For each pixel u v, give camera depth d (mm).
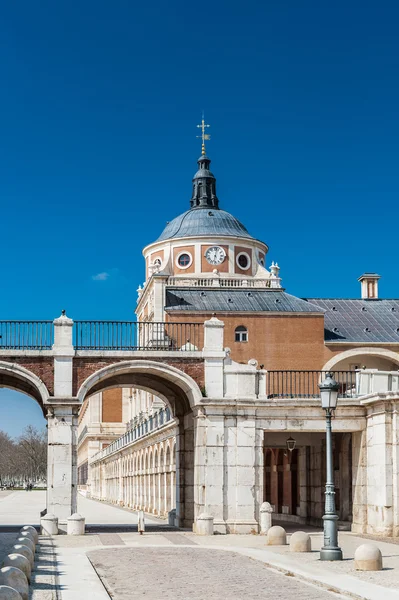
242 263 73562
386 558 21938
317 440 36969
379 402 29984
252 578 18234
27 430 187500
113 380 35719
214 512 30688
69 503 30297
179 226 77188
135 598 15406
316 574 18578
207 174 82000
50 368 30891
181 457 35219
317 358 57750
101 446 94125
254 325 57562
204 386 31516
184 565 20562
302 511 39156
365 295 67500
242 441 31203
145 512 53281
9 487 166750
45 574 18625
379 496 29812
